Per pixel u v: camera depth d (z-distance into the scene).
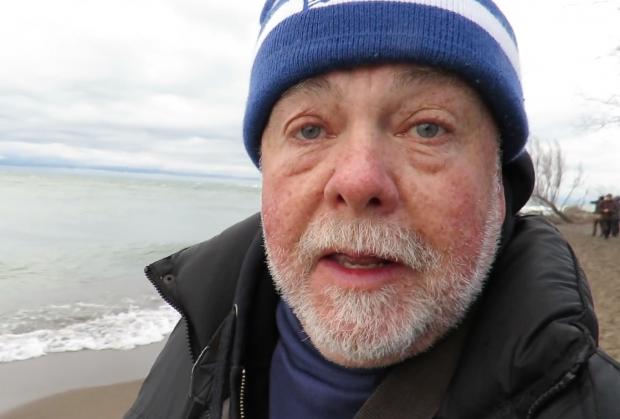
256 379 0.35
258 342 0.35
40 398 1.41
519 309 0.24
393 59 0.24
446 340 0.27
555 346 0.22
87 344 1.90
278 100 0.27
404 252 0.24
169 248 5.11
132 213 9.16
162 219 8.34
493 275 0.27
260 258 0.35
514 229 0.30
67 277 3.52
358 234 0.24
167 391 0.37
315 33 0.25
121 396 1.45
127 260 4.35
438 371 0.27
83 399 1.42
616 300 2.06
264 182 0.29
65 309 2.50
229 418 0.32
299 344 0.31
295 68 0.25
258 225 0.39
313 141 0.26
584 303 0.23
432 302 0.25
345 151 0.25
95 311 2.47
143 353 1.82
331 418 0.28
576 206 8.82
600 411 0.20
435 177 0.24
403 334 0.24
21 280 3.37
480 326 0.26
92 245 5.19
